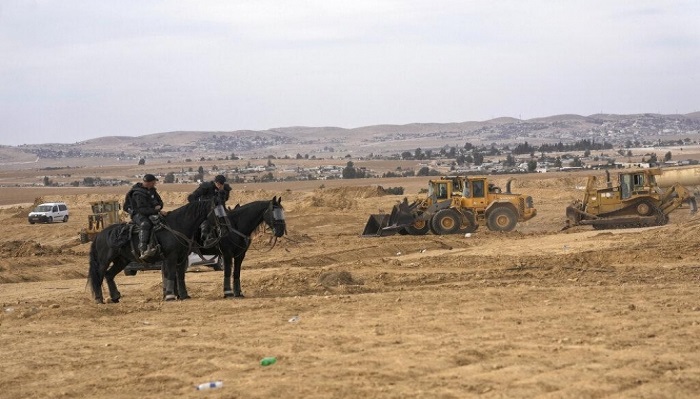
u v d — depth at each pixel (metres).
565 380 10.16
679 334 12.67
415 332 13.82
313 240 43.75
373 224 46.34
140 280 28.83
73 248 51.12
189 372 12.00
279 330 14.87
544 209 65.12
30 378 12.34
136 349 13.95
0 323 17.72
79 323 17.06
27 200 143.88
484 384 10.16
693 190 47.91
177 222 20.30
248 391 10.55
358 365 11.59
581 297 17.23
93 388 11.47
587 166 189.50
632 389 9.77
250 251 39.31
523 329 13.60
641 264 25.56
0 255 39.53
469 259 27.81
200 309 18.14
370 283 22.75
